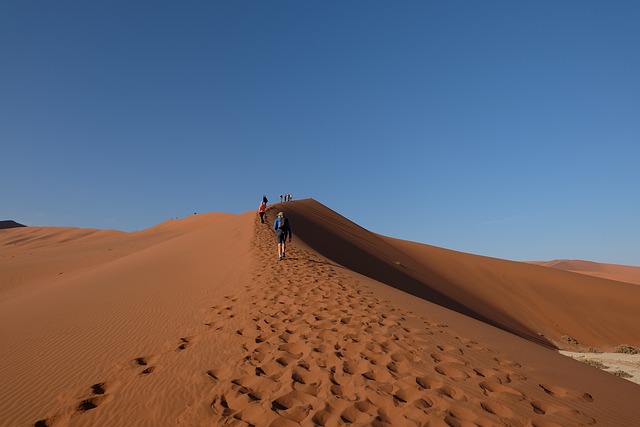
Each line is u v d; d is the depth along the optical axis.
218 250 19.39
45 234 88.69
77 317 9.05
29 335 7.81
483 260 43.50
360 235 41.62
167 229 75.44
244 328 6.79
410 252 44.12
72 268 31.47
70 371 5.64
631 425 4.21
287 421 3.72
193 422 3.82
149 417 4.00
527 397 4.57
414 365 5.30
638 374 14.38
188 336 6.72
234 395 4.29
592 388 5.33
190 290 10.98
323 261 16.06
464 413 3.97
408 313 8.84
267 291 9.53
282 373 4.87
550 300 35.47
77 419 4.09
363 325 7.15
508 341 7.85
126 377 5.14
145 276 14.51
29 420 4.25
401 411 3.94
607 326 31.91
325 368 5.05
